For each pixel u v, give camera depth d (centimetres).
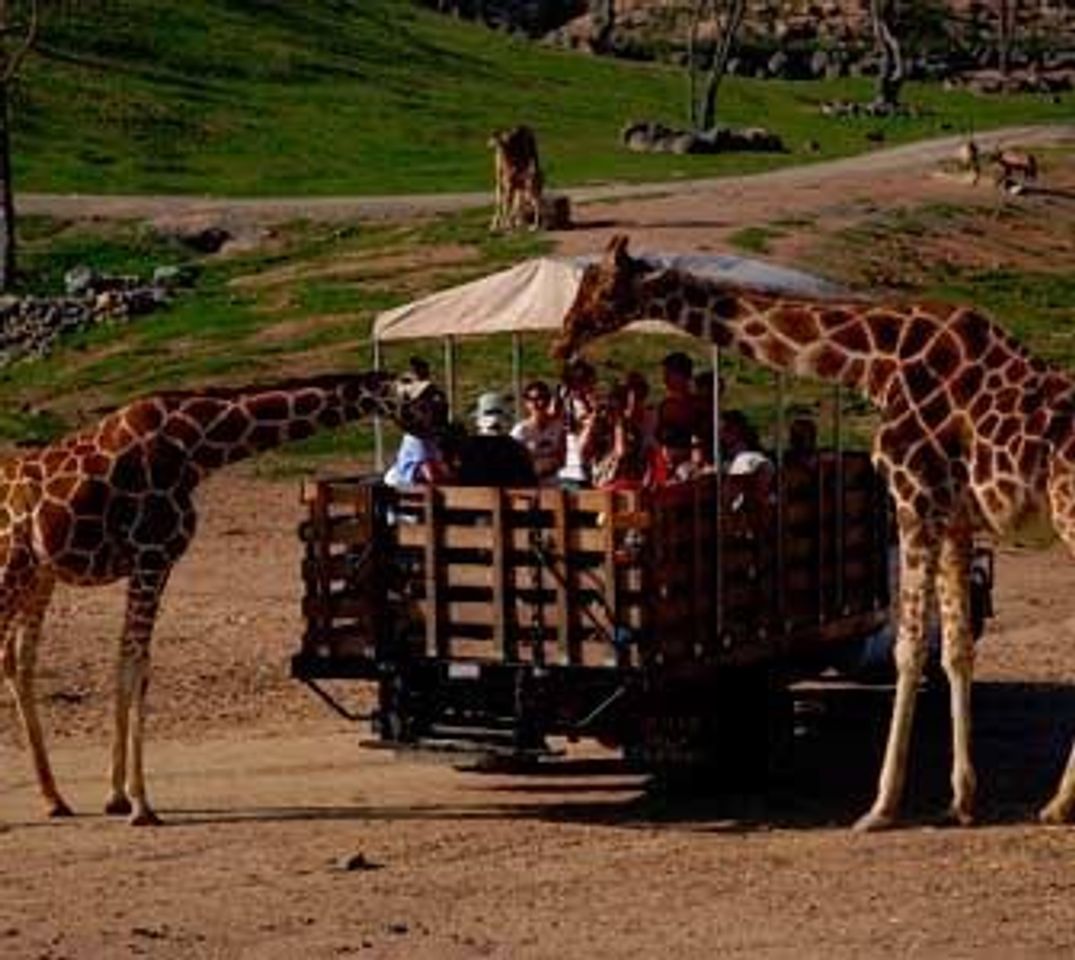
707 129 7662
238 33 8531
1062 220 5338
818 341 1578
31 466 1590
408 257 4591
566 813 1591
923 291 4381
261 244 5181
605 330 1591
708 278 1619
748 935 1281
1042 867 1423
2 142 5000
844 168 6456
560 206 4725
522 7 10956
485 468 1619
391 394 1625
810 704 1903
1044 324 4194
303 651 1616
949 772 1698
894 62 9281
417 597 1579
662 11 10875
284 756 1767
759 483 1634
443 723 1591
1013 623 2275
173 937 1295
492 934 1291
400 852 1483
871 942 1266
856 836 1511
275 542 2731
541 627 1544
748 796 1641
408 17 10031
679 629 1555
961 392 1546
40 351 4272
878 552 1795
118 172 6456
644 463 1694
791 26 10744
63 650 2145
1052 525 1526
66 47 7769
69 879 1429
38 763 1596
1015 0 11112
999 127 8600
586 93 8962
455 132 7644
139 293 4466
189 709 1925
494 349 3588
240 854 1484
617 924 1307
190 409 1595
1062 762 1725
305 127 7375
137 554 1582
